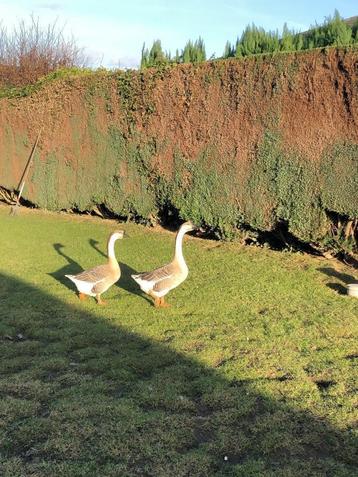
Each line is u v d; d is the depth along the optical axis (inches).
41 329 181.2
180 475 102.3
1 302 210.1
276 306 202.2
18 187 517.0
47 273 256.4
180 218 342.3
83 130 417.7
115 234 209.0
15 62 884.6
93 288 203.5
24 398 133.4
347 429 118.0
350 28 253.8
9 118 509.4
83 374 146.7
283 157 264.7
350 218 247.6
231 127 289.6
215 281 237.0
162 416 122.8
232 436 115.1
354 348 162.9
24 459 108.7
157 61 355.9
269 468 104.5
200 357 155.9
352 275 241.6
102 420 121.6
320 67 242.2
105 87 384.8
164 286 196.5
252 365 150.0
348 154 237.9
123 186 386.3
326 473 103.0
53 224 415.5
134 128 362.6
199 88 305.0
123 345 166.6
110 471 103.5
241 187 289.6
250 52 300.0
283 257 277.6
